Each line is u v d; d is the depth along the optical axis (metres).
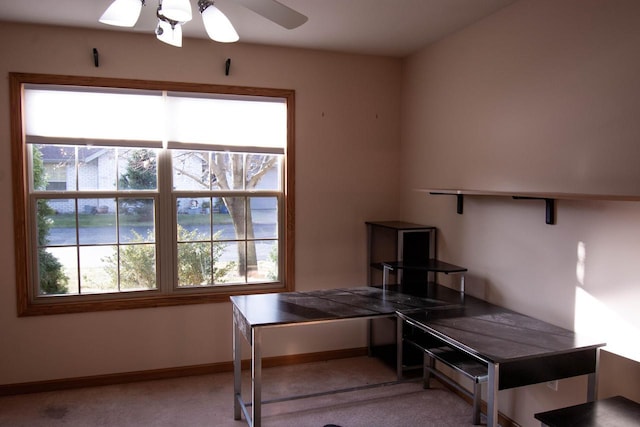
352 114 3.86
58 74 3.17
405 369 3.56
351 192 3.90
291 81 3.68
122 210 3.43
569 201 2.38
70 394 3.23
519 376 2.02
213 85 3.48
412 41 3.49
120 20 1.79
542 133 2.54
